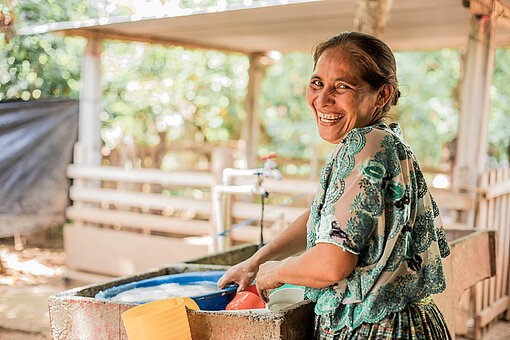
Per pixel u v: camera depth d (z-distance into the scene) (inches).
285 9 183.8
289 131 475.5
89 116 241.9
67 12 324.2
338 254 58.0
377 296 60.7
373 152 59.9
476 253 133.9
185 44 262.2
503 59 414.3
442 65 433.7
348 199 58.8
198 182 211.9
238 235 205.6
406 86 70.7
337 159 61.7
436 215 69.8
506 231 187.6
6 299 199.8
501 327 181.2
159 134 405.1
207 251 213.3
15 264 255.6
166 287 91.5
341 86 63.0
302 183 199.0
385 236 60.6
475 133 173.5
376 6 144.2
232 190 135.9
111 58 394.3
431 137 442.3
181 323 67.2
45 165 237.5
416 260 63.2
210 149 333.1
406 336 60.3
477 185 173.9
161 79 407.8
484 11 160.4
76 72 356.2
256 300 79.4
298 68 475.5
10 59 321.7
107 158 287.9
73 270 237.5
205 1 250.4
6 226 229.0
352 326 62.1
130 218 228.8
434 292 63.2
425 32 223.1
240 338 67.6
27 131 232.7
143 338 65.4
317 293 66.4
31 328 163.3
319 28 222.4
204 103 434.3
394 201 60.4
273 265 66.7
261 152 475.2
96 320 76.0
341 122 64.3
